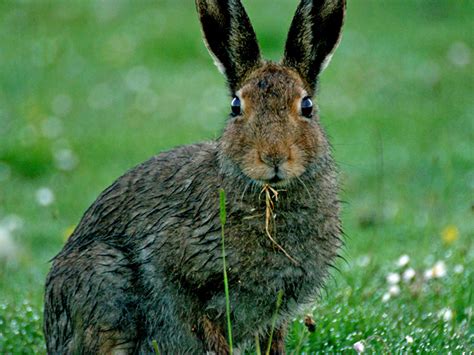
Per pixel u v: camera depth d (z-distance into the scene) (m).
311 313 9.89
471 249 12.43
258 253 8.45
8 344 10.07
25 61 25.39
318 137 8.59
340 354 9.47
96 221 9.29
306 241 8.60
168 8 30.09
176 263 8.57
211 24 9.01
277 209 8.52
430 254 12.41
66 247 9.46
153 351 8.91
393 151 18.70
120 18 29.17
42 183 17.75
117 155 18.95
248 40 8.90
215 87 23.59
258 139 8.27
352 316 10.07
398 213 14.80
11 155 18.45
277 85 8.48
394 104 21.92
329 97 22.23
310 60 9.00
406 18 29.05
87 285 8.80
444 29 27.89
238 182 8.48
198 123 20.89
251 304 8.60
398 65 24.78
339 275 11.38
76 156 18.81
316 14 9.06
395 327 9.91
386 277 11.17
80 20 29.02
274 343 9.05
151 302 8.80
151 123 21.00
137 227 8.95
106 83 24.12
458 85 23.30
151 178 9.15
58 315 9.07
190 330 8.64
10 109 21.92
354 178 17.34
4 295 11.48
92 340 8.80
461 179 17.03
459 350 9.25
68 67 25.23
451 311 9.98
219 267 8.43
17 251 13.26
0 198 16.59
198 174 8.77
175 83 24.00
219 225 8.42
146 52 26.16
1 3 30.33
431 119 20.88
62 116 21.64
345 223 14.79
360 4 30.38
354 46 26.30
